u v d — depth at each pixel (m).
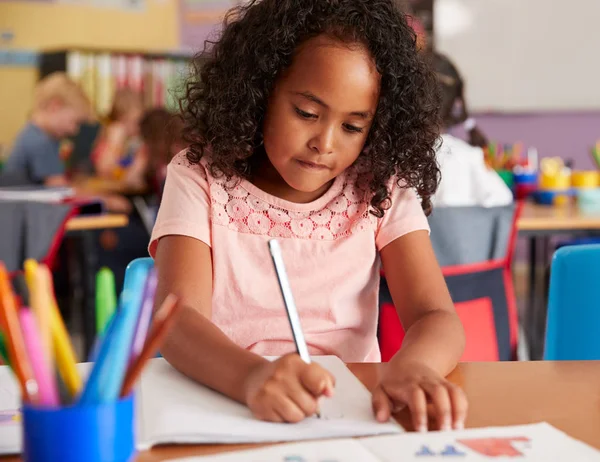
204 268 1.10
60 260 4.48
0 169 4.90
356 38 1.04
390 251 1.17
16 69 5.45
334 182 1.20
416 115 1.17
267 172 1.21
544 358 1.25
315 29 1.05
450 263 2.11
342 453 0.63
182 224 1.13
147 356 0.54
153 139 4.26
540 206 3.25
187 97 1.24
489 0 5.65
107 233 4.02
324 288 1.17
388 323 1.92
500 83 5.70
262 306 1.15
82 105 4.70
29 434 0.52
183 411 0.74
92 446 0.52
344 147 1.05
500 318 2.16
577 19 5.59
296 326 0.77
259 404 0.72
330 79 1.02
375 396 0.76
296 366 0.74
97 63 5.31
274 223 1.18
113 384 0.53
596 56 5.60
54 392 0.53
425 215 1.27
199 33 5.89
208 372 0.82
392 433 0.70
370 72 1.05
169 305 0.56
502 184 2.56
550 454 0.64
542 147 5.75
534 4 5.61
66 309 4.28
